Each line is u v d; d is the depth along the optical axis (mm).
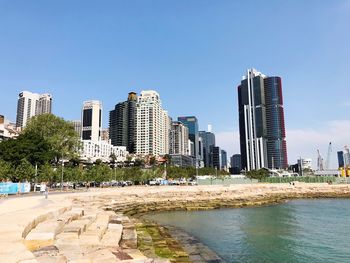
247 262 27000
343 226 46594
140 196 75875
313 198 109062
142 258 16922
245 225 46844
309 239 36594
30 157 100312
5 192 57000
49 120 113750
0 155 98688
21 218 21391
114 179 143500
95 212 37000
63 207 31234
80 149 119438
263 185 131000
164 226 43625
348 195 116000
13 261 11070
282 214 61000
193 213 61938
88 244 19453
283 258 28406
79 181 116375
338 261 27625
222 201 85000
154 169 178500
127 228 33375
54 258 13844
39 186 77625
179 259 23672
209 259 25609
